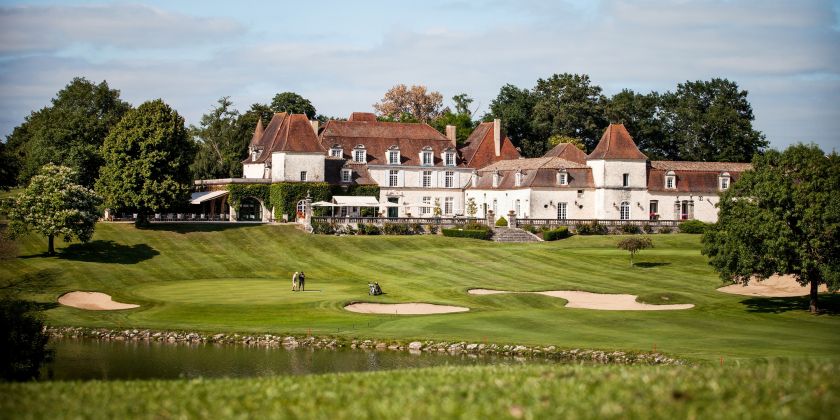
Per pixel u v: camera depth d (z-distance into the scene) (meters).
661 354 47.84
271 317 62.19
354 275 85.44
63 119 115.38
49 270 80.56
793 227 63.88
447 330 56.97
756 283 77.12
